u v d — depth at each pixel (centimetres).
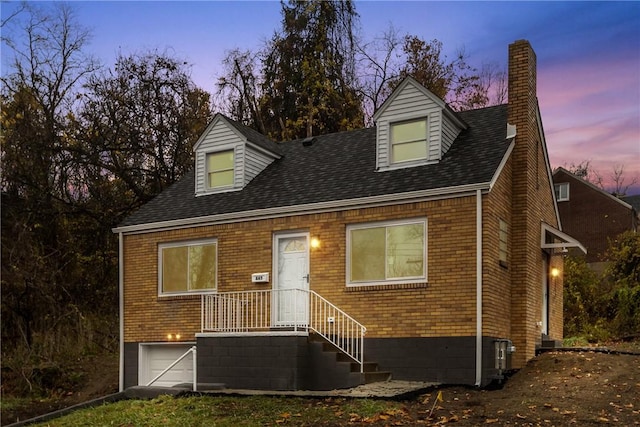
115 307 2558
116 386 1805
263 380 1299
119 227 1752
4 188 2369
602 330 2205
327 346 1322
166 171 2791
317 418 966
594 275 2661
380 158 1498
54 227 2505
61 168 2580
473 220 1273
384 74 3381
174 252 1677
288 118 3058
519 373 1320
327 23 3108
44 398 1798
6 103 2453
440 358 1266
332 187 1504
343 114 3089
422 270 1318
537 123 1587
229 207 1612
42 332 2170
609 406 965
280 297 1488
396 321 1327
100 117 2678
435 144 1434
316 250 1449
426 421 918
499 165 1331
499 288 1331
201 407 1106
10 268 2102
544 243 1589
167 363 1661
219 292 1573
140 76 2781
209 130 1772
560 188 4209
